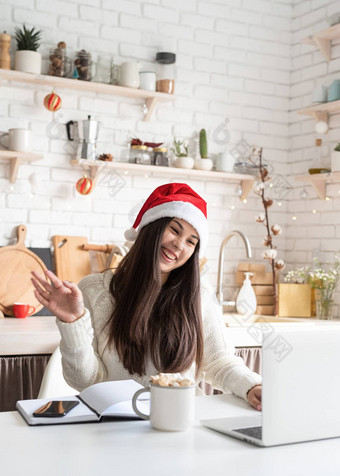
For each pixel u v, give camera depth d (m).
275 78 4.24
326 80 4.00
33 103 3.56
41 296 1.60
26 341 2.83
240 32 4.14
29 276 3.48
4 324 3.06
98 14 3.71
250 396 1.68
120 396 1.48
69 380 1.71
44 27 3.58
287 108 4.26
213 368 1.94
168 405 1.35
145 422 1.43
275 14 4.24
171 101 3.94
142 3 3.84
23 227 3.51
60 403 1.49
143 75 3.72
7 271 3.43
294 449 1.27
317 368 1.33
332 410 1.36
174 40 3.94
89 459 1.16
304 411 1.31
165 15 3.90
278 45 4.24
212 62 4.06
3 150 3.37
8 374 2.82
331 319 3.74
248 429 1.36
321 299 3.74
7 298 3.39
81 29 3.67
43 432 1.33
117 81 3.68
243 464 1.16
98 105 3.72
